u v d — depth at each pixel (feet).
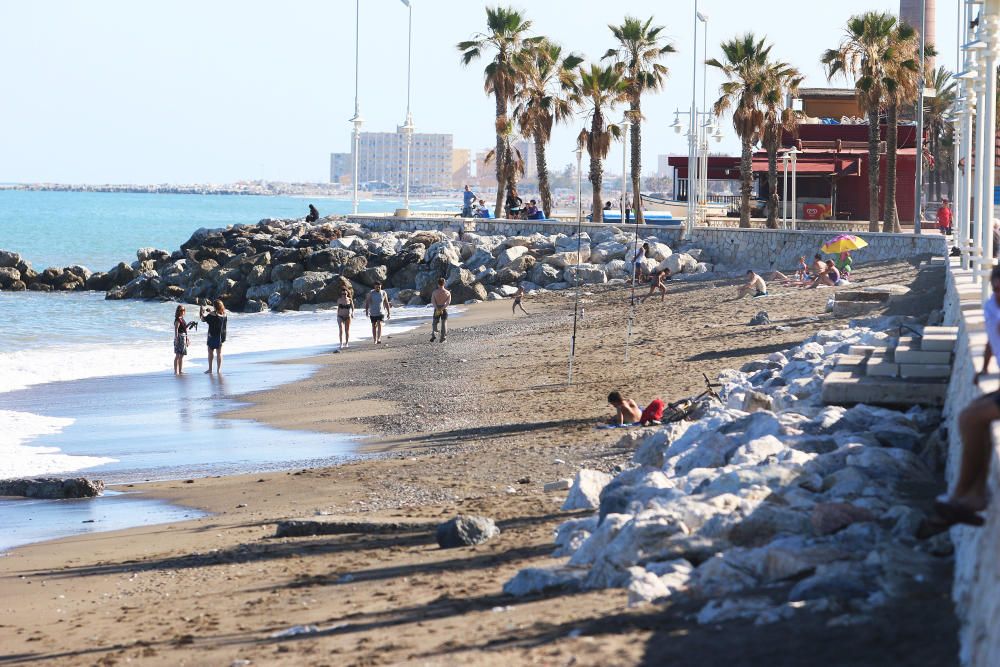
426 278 448.24
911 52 430.61
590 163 518.37
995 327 64.95
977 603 51.72
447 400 208.95
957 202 252.42
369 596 86.79
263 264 478.59
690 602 68.85
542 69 547.90
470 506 119.85
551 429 167.63
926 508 80.28
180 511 137.08
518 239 465.47
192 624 86.07
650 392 191.21
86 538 126.00
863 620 59.36
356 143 615.16
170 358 298.56
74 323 397.60
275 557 107.34
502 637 67.26
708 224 530.68
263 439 184.65
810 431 108.99
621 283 421.59
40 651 83.71
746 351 226.17
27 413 214.69
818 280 329.93
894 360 126.72
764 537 77.10
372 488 137.90
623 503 92.07
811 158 566.77
